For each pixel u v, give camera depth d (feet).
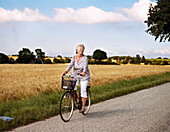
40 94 27.14
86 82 16.69
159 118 15.61
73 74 16.93
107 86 36.27
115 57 370.73
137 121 14.96
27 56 299.38
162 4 71.82
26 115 15.87
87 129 13.20
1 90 28.02
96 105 21.47
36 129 13.12
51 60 326.85
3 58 276.82
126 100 24.27
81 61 16.49
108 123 14.58
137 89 34.73
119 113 17.62
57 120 15.46
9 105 20.11
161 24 71.72
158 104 21.15
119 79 48.91
